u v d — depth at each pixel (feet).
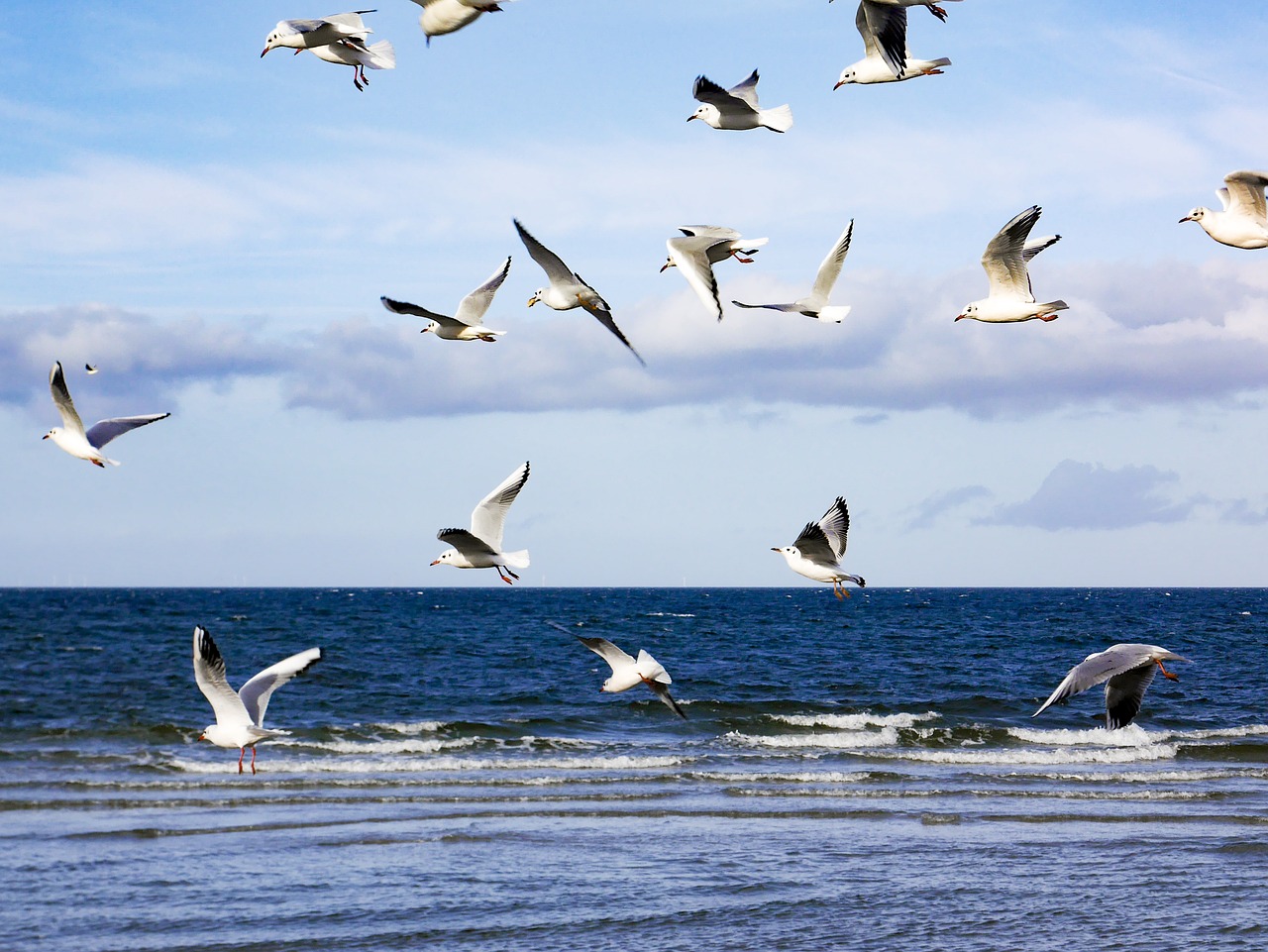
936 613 375.45
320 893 50.26
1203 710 117.29
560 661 164.86
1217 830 63.82
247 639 204.13
